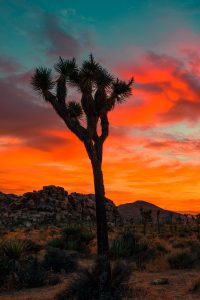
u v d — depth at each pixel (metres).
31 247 21.19
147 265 16.27
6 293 11.77
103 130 17.53
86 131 16.86
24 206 104.81
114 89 17.34
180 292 10.80
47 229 54.06
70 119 17.03
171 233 42.25
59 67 17.42
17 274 12.88
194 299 9.83
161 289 11.21
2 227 64.44
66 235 25.92
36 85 17.19
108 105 17.08
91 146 16.92
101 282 9.62
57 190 111.38
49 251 16.30
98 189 17.03
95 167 17.06
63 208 103.25
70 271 15.32
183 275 14.05
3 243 15.66
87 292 9.49
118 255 18.67
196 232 43.94
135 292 10.12
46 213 97.94
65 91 17.33
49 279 13.38
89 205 108.94
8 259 14.01
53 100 17.05
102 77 17.05
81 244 24.11
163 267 16.06
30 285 12.67
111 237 32.12
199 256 17.06
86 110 17.02
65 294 9.76
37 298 10.64
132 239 21.14
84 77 16.81
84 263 17.72
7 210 104.69
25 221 80.31
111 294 9.53
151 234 40.94
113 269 10.34
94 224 68.00
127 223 81.38
